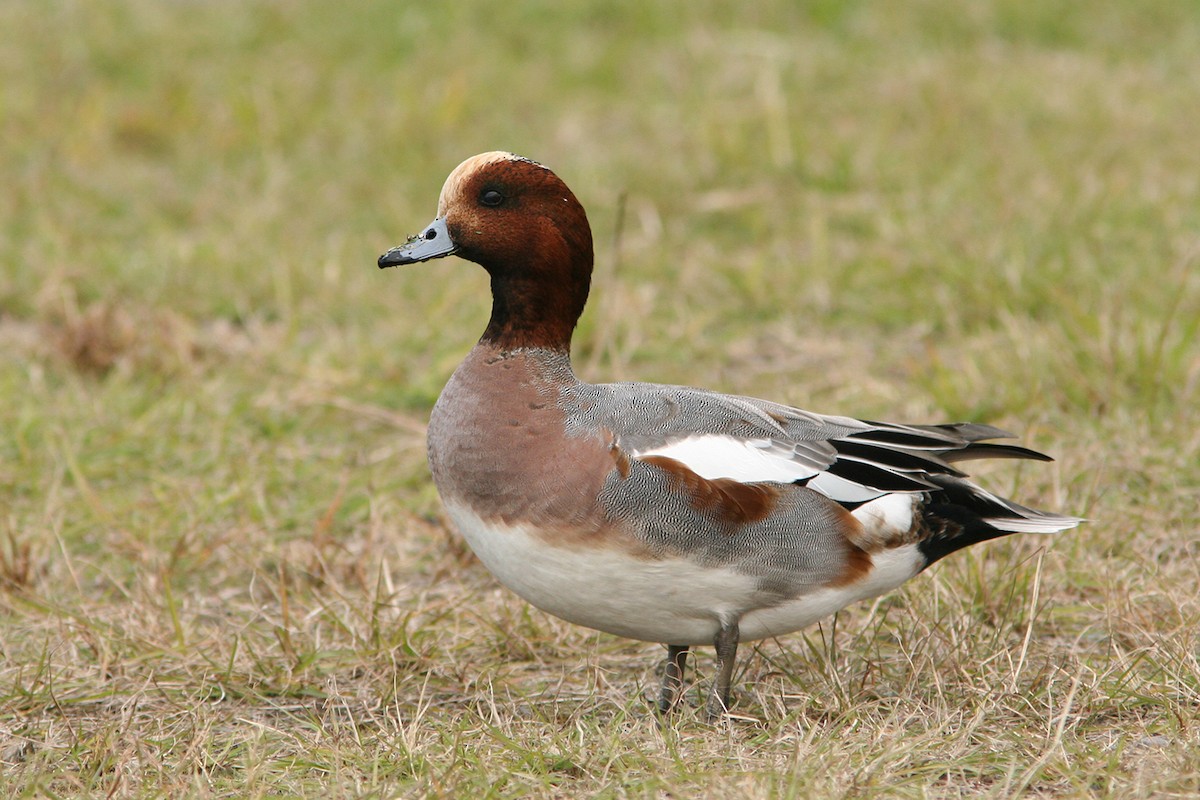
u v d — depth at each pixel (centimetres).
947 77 1894
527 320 730
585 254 746
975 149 1673
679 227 1549
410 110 1848
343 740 687
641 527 671
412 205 1619
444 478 709
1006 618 805
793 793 592
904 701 717
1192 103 1800
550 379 713
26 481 1044
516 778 636
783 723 677
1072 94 1822
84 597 885
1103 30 2117
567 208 738
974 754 647
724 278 1414
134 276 1421
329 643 828
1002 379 1116
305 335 1334
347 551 922
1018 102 1809
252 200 1623
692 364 1253
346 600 840
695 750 657
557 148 1764
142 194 1650
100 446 1095
